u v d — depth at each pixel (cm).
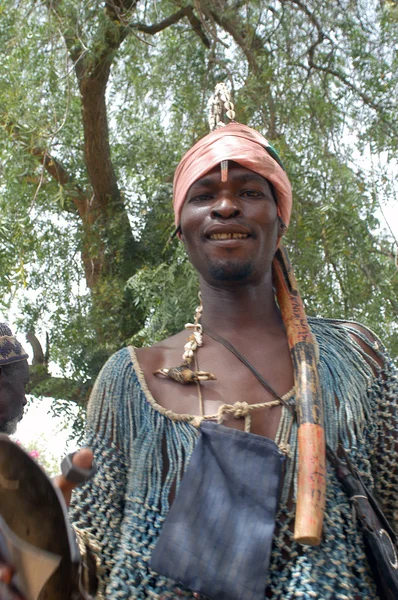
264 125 669
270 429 161
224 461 154
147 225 752
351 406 166
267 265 175
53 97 667
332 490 157
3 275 646
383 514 159
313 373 162
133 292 675
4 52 645
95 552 162
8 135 625
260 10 680
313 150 675
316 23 684
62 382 720
